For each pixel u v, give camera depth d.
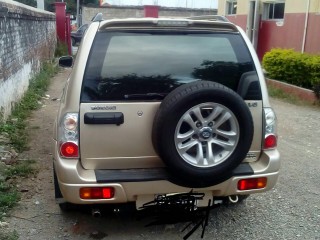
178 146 3.26
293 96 11.13
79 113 3.37
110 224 4.10
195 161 3.31
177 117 3.21
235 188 3.57
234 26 3.80
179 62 3.60
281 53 12.48
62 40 19.81
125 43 3.58
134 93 3.45
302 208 4.55
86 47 3.50
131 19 3.63
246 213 4.39
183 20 3.70
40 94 10.18
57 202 4.05
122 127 3.41
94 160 3.44
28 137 6.72
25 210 4.32
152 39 3.63
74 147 3.38
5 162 5.45
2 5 6.98
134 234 3.93
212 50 3.71
